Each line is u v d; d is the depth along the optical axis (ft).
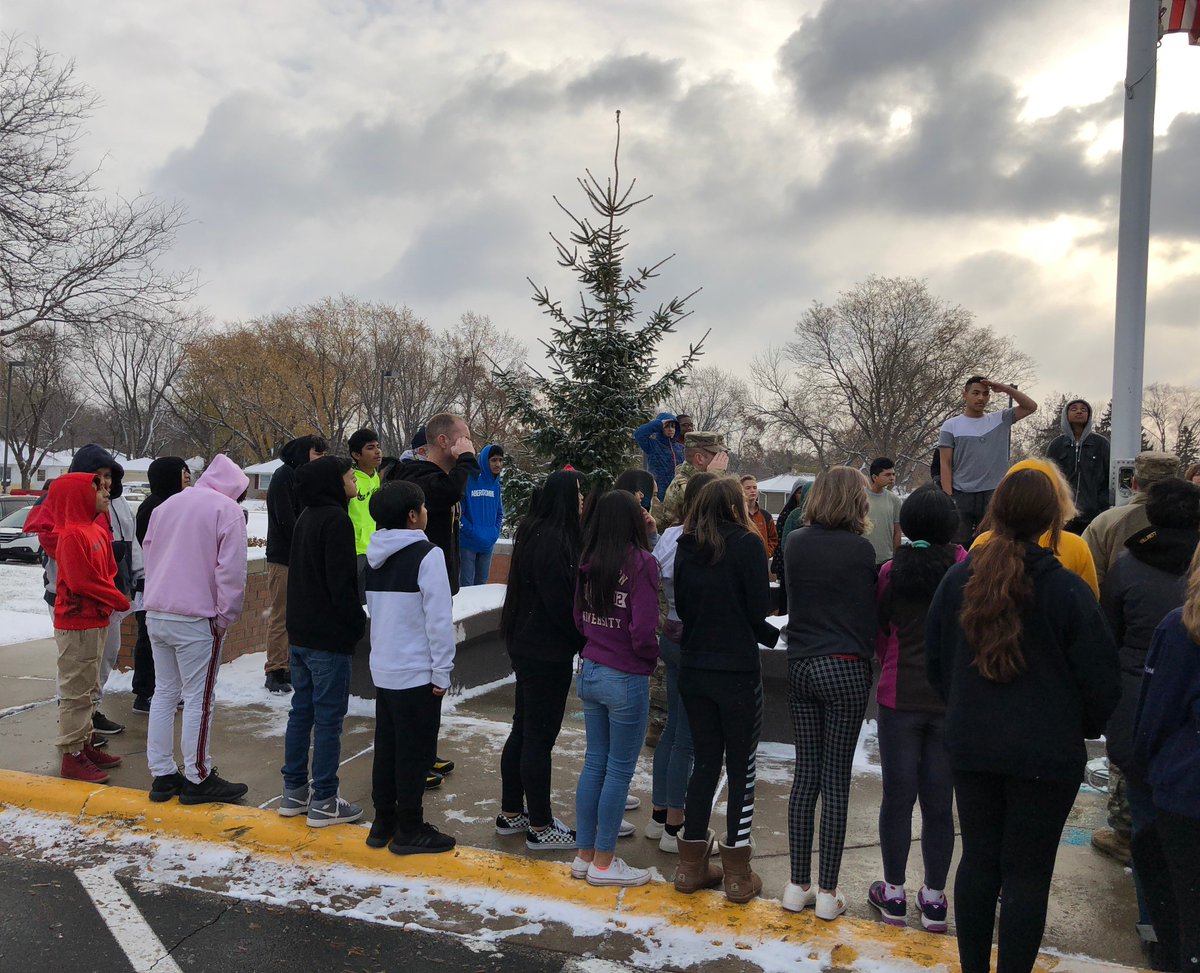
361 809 15.20
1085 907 12.43
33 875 13.24
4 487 152.46
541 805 13.96
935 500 11.91
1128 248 20.27
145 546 15.48
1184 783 8.75
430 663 13.38
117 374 217.56
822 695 11.75
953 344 180.55
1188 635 8.86
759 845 14.51
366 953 11.26
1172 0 19.95
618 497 12.81
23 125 43.29
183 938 11.55
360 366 187.11
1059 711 9.18
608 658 12.53
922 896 11.96
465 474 18.53
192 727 15.21
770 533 24.71
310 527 14.24
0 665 24.95
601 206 30.66
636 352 30.48
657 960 11.12
